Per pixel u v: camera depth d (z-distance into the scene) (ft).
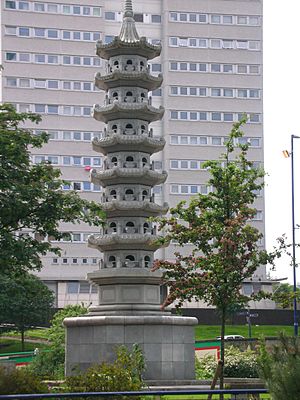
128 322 171.73
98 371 106.42
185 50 506.89
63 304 454.40
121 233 183.93
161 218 143.13
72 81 491.31
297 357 69.82
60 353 209.56
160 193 492.95
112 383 101.45
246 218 134.00
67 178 482.28
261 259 131.13
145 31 509.76
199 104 504.43
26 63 488.44
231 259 128.47
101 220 158.40
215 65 509.76
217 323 407.64
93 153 487.61
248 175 135.03
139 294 180.86
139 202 183.62
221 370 127.95
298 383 67.41
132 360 118.01
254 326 400.47
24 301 354.33
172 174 494.18
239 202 132.77
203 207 134.21
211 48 509.76
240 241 128.98
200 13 510.99
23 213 141.18
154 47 192.44
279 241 151.84
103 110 189.06
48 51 490.90
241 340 224.53
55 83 490.08
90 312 182.60
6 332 378.73
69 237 149.07
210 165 134.51
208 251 133.59
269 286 457.68
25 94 486.79
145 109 187.73
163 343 172.96
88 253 467.93
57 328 226.17
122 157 187.62
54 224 146.41
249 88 510.99
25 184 143.33
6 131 145.79
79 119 489.26
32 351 328.08
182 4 508.94
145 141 185.88
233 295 131.44
